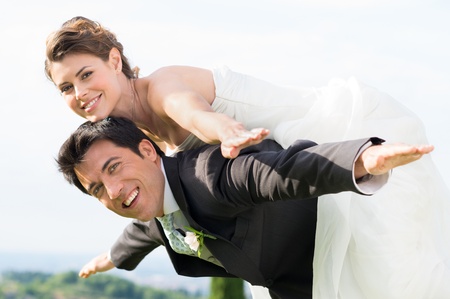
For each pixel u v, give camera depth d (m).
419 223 4.81
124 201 4.75
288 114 5.23
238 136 4.08
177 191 4.73
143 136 4.82
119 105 5.15
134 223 5.73
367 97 5.04
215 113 4.50
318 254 4.73
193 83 5.17
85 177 4.77
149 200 4.78
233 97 5.21
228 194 4.54
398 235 4.69
